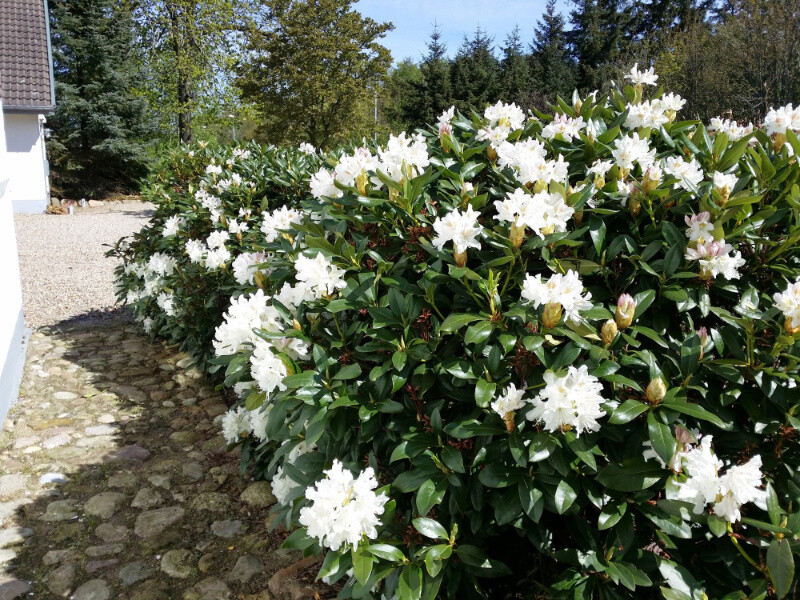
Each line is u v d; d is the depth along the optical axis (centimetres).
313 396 175
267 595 236
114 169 1889
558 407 142
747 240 179
